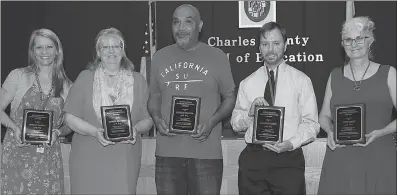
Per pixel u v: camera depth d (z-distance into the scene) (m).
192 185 3.36
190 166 3.34
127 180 3.29
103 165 3.28
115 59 3.29
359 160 3.12
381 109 3.07
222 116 3.35
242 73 5.64
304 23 5.70
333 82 3.22
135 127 3.29
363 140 3.05
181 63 3.36
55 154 3.53
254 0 5.57
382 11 5.74
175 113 3.29
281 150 3.13
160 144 3.39
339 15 5.67
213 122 3.31
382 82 3.06
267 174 3.18
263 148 3.21
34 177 3.47
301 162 3.20
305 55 5.70
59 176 3.54
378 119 3.08
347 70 3.20
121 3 5.76
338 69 3.24
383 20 5.75
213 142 3.38
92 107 3.27
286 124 3.20
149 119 3.38
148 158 3.85
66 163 3.88
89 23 5.80
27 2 5.81
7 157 3.48
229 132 4.38
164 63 3.38
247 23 5.61
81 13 5.79
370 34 3.10
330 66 5.70
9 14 5.82
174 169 3.34
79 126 3.24
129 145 3.32
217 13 5.66
